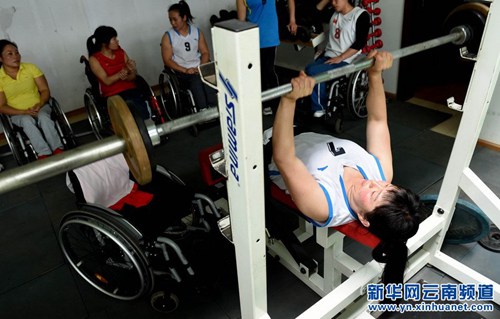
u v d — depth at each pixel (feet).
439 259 6.15
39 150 9.86
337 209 4.23
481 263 6.28
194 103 10.72
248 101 2.65
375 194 3.97
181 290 6.15
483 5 4.60
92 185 5.78
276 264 6.61
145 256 5.22
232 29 2.40
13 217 8.24
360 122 11.06
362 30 9.80
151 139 2.90
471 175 5.41
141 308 5.96
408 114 11.24
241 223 3.35
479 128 5.09
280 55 15.52
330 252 5.33
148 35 13.89
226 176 3.27
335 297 4.52
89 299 6.17
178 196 6.18
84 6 12.31
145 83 10.46
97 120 10.48
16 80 9.59
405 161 9.04
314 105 10.62
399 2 10.77
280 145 3.83
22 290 6.39
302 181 4.02
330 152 4.64
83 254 6.94
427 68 13.08
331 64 10.10
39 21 11.73
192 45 11.35
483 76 4.81
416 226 3.89
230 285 6.23
